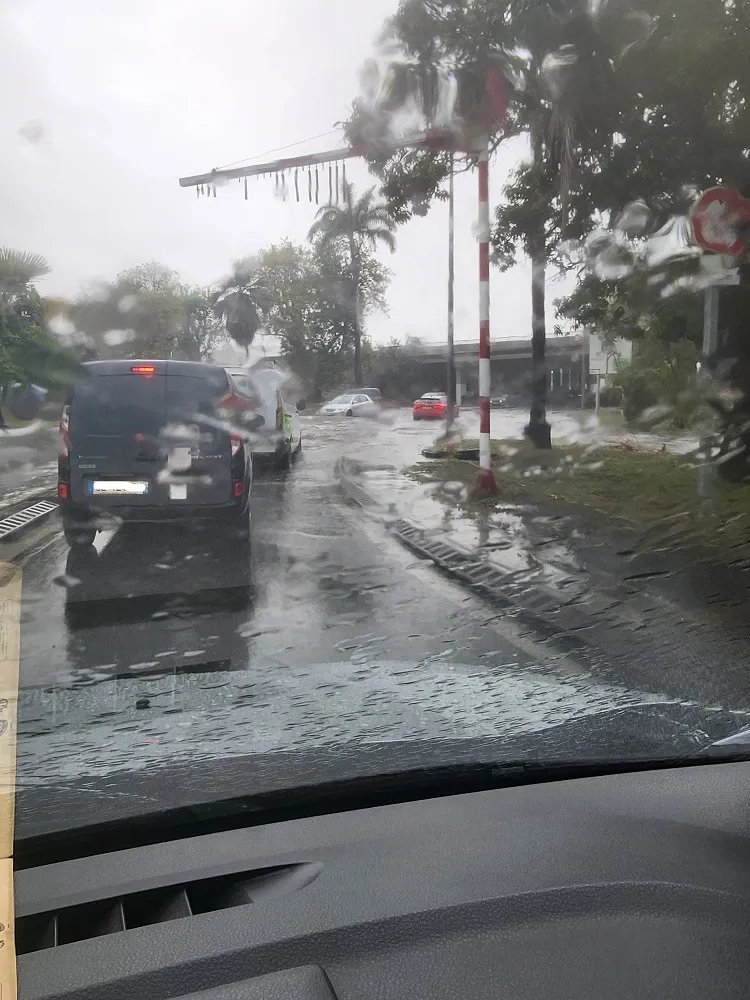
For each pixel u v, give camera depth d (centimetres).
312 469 1144
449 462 1191
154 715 318
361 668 410
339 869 204
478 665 428
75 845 223
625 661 445
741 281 934
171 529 727
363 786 251
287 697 345
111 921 189
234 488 706
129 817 230
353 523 829
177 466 696
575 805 241
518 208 1055
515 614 545
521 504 923
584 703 344
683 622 525
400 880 198
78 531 700
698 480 948
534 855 210
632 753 278
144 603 553
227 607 548
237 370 770
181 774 257
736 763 272
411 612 545
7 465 839
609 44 873
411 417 1338
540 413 1298
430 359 1326
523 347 1301
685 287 1018
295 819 237
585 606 561
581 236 1060
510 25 882
